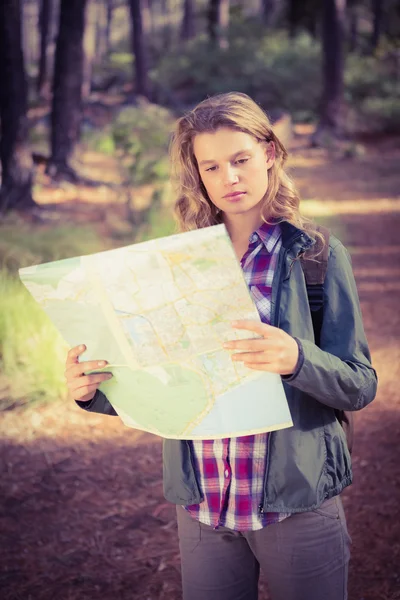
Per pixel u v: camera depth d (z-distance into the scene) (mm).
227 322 1443
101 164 16312
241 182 1644
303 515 1658
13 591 3164
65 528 3670
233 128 1624
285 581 1692
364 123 22172
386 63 28516
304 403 1653
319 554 1668
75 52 13977
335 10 20484
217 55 27469
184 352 1462
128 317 1437
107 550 3479
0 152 11117
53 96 14148
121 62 37781
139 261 1396
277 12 42219
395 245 10055
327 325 1639
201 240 1363
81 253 7902
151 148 13141
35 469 4254
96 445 4562
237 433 1568
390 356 5996
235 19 33938
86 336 1517
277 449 1633
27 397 5109
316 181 15453
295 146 20234
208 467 1704
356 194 13914
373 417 4887
